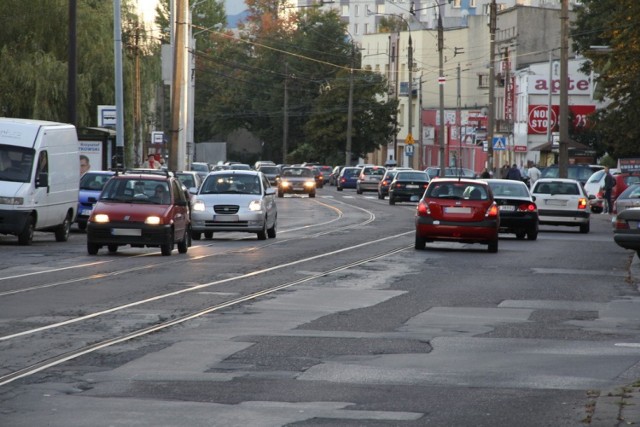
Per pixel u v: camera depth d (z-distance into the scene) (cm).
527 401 1573
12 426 1394
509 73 15775
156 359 1881
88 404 1521
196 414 1466
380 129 18000
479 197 4566
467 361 1906
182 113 9744
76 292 2891
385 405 1535
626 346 2100
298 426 1405
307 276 3394
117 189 4316
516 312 2597
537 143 14512
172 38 9719
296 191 12081
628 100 9825
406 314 2522
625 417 1452
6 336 2128
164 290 2955
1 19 7469
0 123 4797
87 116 7588
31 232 4744
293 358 1905
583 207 6222
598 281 3400
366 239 5347
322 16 19962
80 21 7669
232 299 2766
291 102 19575
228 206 5184
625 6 7919
